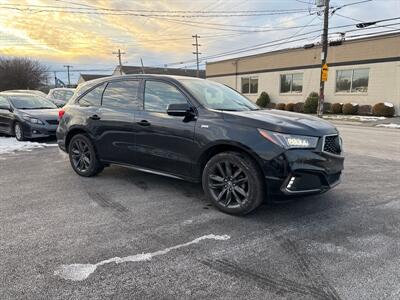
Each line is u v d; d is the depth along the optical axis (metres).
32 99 11.23
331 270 2.88
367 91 23.34
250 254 3.16
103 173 6.12
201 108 4.34
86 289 2.61
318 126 4.03
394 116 21.69
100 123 5.41
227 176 4.11
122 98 5.27
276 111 4.71
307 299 2.50
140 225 3.82
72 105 6.03
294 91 29.11
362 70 23.56
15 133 10.23
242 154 3.95
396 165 6.93
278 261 3.04
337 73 25.17
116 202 4.58
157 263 2.99
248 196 3.94
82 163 5.89
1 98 11.07
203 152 4.23
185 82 4.74
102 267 2.92
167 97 4.71
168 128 4.54
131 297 2.52
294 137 3.74
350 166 6.82
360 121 20.17
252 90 33.62
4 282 2.69
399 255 3.13
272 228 3.74
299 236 3.54
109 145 5.35
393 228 3.73
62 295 2.53
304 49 27.52
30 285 2.65
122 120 5.10
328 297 2.52
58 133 6.20
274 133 3.76
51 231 3.65
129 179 5.71
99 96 5.63
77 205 4.47
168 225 3.82
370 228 3.74
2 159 7.48
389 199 4.70
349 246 3.32
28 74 61.78
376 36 22.34
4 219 3.98
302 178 3.76
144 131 4.82
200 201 4.62
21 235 3.54
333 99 25.58
